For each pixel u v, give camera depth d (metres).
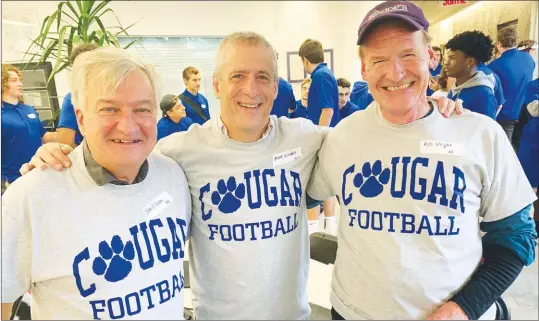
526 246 0.91
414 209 0.90
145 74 0.82
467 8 2.60
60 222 0.78
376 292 0.93
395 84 0.90
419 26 0.87
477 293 0.90
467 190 0.90
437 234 0.89
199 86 2.03
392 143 0.94
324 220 1.85
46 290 0.79
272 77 1.05
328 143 1.07
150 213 0.87
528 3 2.49
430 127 0.92
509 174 0.91
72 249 0.78
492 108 1.71
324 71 1.99
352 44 2.04
